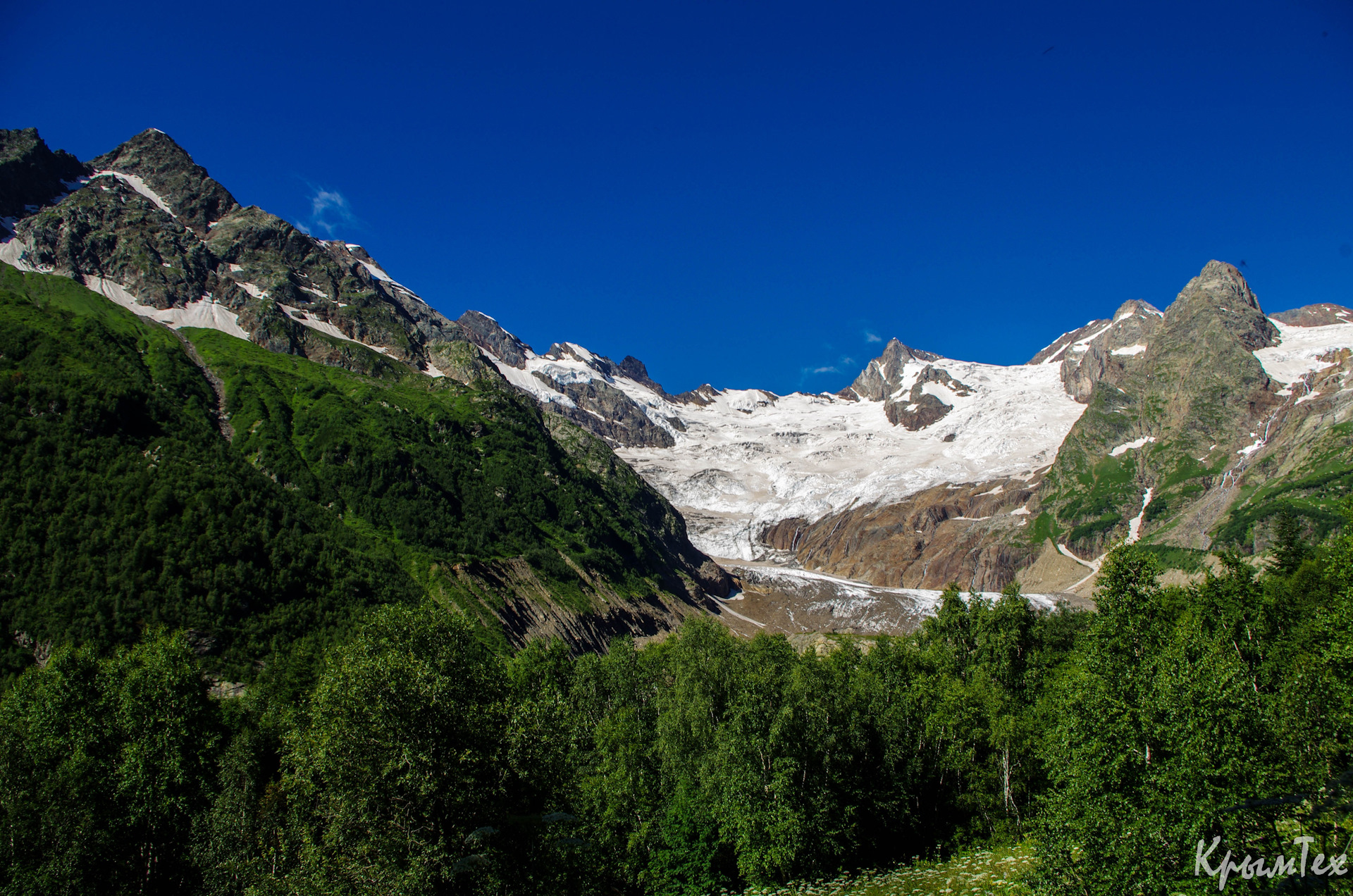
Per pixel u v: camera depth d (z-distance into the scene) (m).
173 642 54.81
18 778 42.56
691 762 51.75
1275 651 45.28
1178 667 27.97
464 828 32.94
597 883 39.47
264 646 102.88
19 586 97.31
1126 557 38.47
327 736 33.03
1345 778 26.69
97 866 42.03
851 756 50.97
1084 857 27.47
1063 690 34.06
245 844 43.22
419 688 33.16
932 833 52.94
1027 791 51.12
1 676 87.31
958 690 55.91
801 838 44.53
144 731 47.41
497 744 34.66
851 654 77.44
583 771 52.66
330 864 32.09
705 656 61.22
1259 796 25.28
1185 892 24.89
